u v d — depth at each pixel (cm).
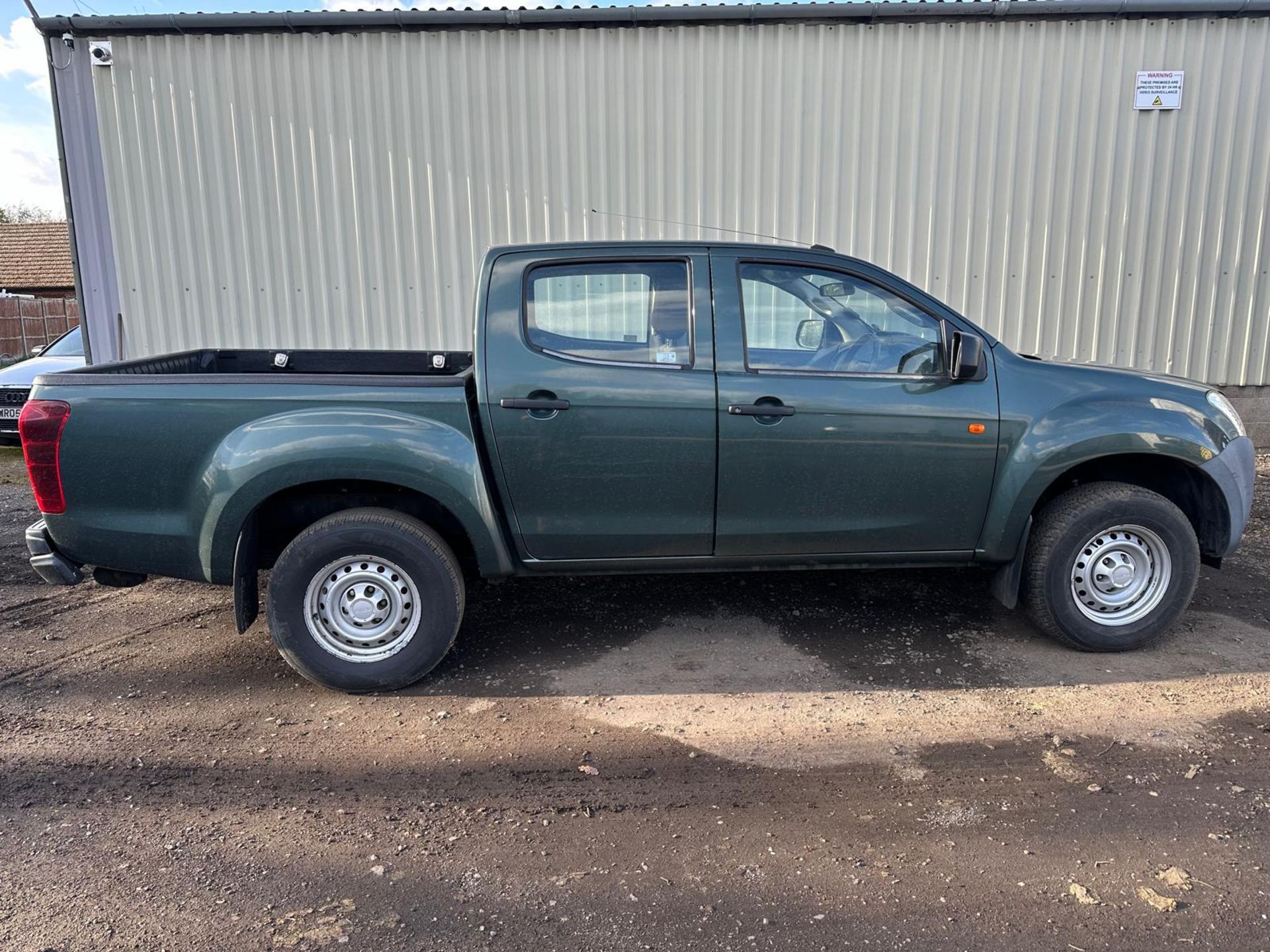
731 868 258
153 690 379
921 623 443
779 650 412
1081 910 238
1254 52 795
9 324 1977
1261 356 850
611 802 293
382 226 834
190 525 354
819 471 376
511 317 370
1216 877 251
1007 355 389
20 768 315
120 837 275
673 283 376
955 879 252
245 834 277
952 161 813
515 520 376
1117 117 805
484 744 331
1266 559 534
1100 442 380
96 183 829
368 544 358
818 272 381
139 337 855
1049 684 373
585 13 780
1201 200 821
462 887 251
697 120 809
